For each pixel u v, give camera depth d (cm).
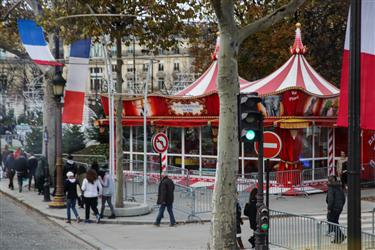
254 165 3159
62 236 1920
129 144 3762
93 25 2200
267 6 2180
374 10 1290
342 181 2734
